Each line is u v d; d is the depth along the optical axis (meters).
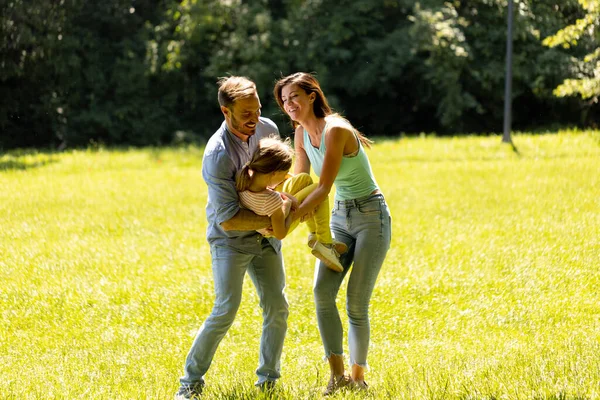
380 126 42.72
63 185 19.55
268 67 38.69
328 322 6.12
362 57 39.81
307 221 6.02
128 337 7.95
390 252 11.39
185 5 39.09
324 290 6.10
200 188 18.84
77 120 38.28
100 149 30.09
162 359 7.14
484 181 18.20
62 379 6.51
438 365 6.57
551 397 5.33
